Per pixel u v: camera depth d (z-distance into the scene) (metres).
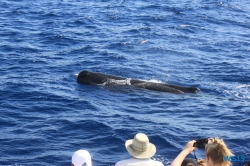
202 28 45.09
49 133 21.59
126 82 29.84
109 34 41.97
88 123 22.78
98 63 33.94
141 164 12.20
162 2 55.59
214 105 26.27
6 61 33.34
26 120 23.31
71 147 20.19
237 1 57.19
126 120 23.47
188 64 34.41
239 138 21.16
